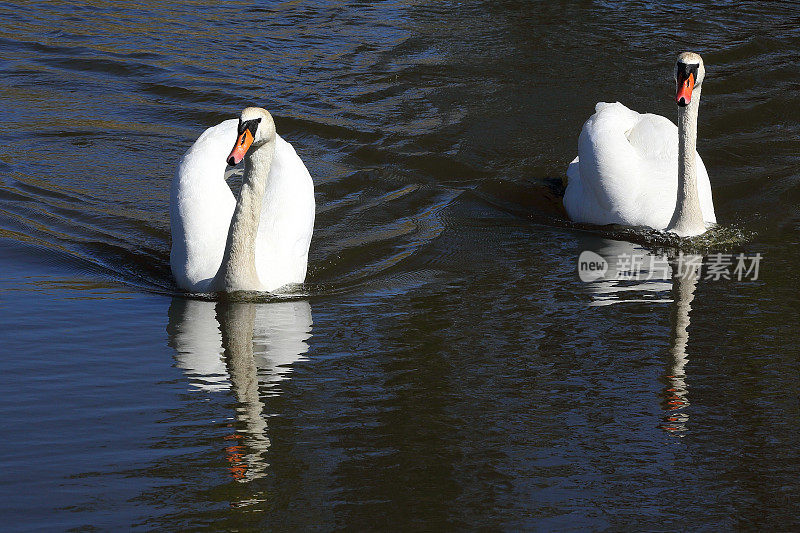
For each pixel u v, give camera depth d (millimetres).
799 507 9453
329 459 10062
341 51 23312
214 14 25531
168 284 14328
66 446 10188
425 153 18953
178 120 20078
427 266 14961
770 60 23188
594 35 24344
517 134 19734
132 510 9211
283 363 11992
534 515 9266
